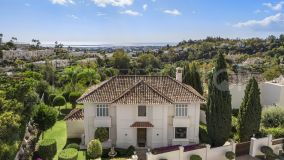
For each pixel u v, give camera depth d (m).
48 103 49.72
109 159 28.05
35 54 166.88
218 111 30.81
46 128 31.88
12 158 21.19
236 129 34.28
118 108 31.22
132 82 34.59
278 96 41.16
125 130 31.64
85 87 61.06
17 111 24.14
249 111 30.77
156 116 31.41
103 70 90.19
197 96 32.22
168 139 32.62
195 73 42.66
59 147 31.50
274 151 30.42
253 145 29.38
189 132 32.44
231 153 27.97
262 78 52.03
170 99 31.58
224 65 30.77
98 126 31.66
